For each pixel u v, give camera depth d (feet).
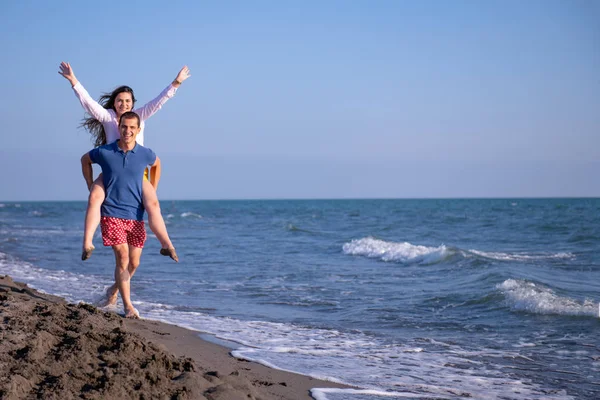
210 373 12.55
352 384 14.08
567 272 41.39
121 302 24.26
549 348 19.07
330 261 47.67
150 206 17.83
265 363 15.52
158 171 18.72
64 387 9.97
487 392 14.06
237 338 18.78
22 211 234.79
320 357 16.83
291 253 55.06
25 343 11.66
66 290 27.37
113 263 42.63
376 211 220.84
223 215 189.88
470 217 143.54
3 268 37.27
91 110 18.53
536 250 61.87
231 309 25.30
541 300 26.09
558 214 151.74
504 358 17.63
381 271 40.68
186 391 10.70
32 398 9.61
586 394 14.10
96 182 17.67
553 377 15.60
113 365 11.21
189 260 47.47
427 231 92.32
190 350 16.03
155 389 10.56
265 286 32.76
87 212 17.15
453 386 14.44
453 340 20.20
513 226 99.96
